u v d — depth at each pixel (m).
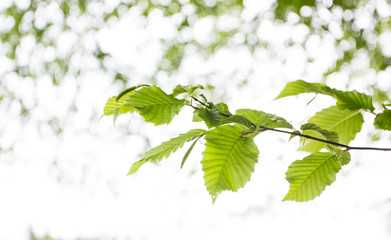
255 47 6.36
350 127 1.30
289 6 5.60
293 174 1.12
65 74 6.47
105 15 6.45
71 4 6.39
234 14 6.37
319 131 0.98
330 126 1.31
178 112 0.85
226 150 0.94
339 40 5.46
